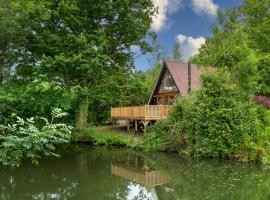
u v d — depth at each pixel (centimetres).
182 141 2170
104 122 3947
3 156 514
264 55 2870
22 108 2389
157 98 3528
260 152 1825
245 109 2008
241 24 3609
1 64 2425
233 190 1258
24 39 2423
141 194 1243
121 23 2848
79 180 1455
